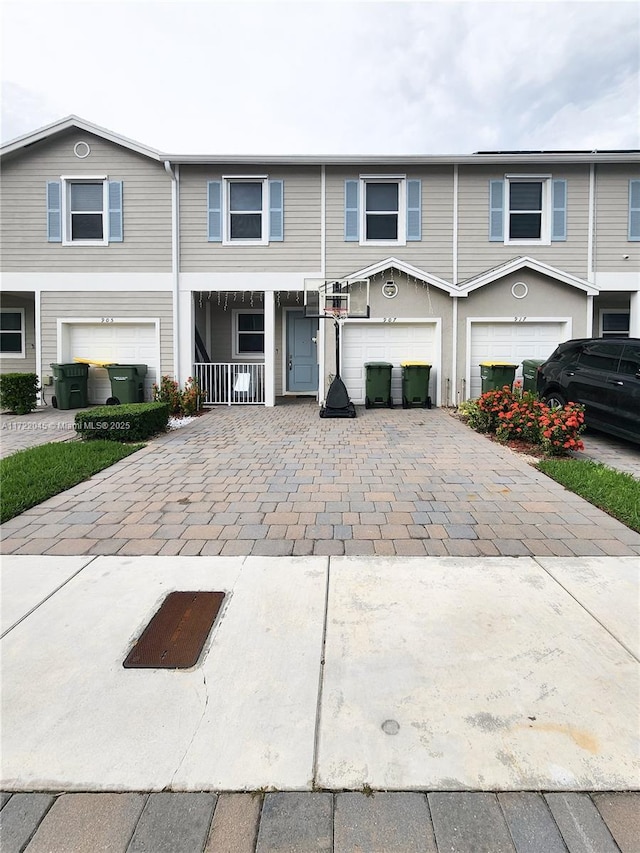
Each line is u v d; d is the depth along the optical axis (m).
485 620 3.09
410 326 12.24
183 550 4.12
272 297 12.45
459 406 11.09
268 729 2.27
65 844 1.78
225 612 3.20
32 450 7.26
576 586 3.50
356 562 3.88
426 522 4.71
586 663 2.69
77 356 12.87
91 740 2.21
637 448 7.90
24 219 12.43
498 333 12.12
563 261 12.32
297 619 3.11
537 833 1.81
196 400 11.59
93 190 12.52
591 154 11.86
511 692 2.48
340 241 12.37
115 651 2.81
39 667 2.68
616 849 1.75
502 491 5.63
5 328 14.13
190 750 2.16
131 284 12.48
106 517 4.85
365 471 6.45
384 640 2.89
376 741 2.20
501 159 11.88
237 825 1.84
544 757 2.11
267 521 4.75
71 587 3.51
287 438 8.56
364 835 1.80
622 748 2.15
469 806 1.91
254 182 12.45
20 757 2.12
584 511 4.99
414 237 12.33
